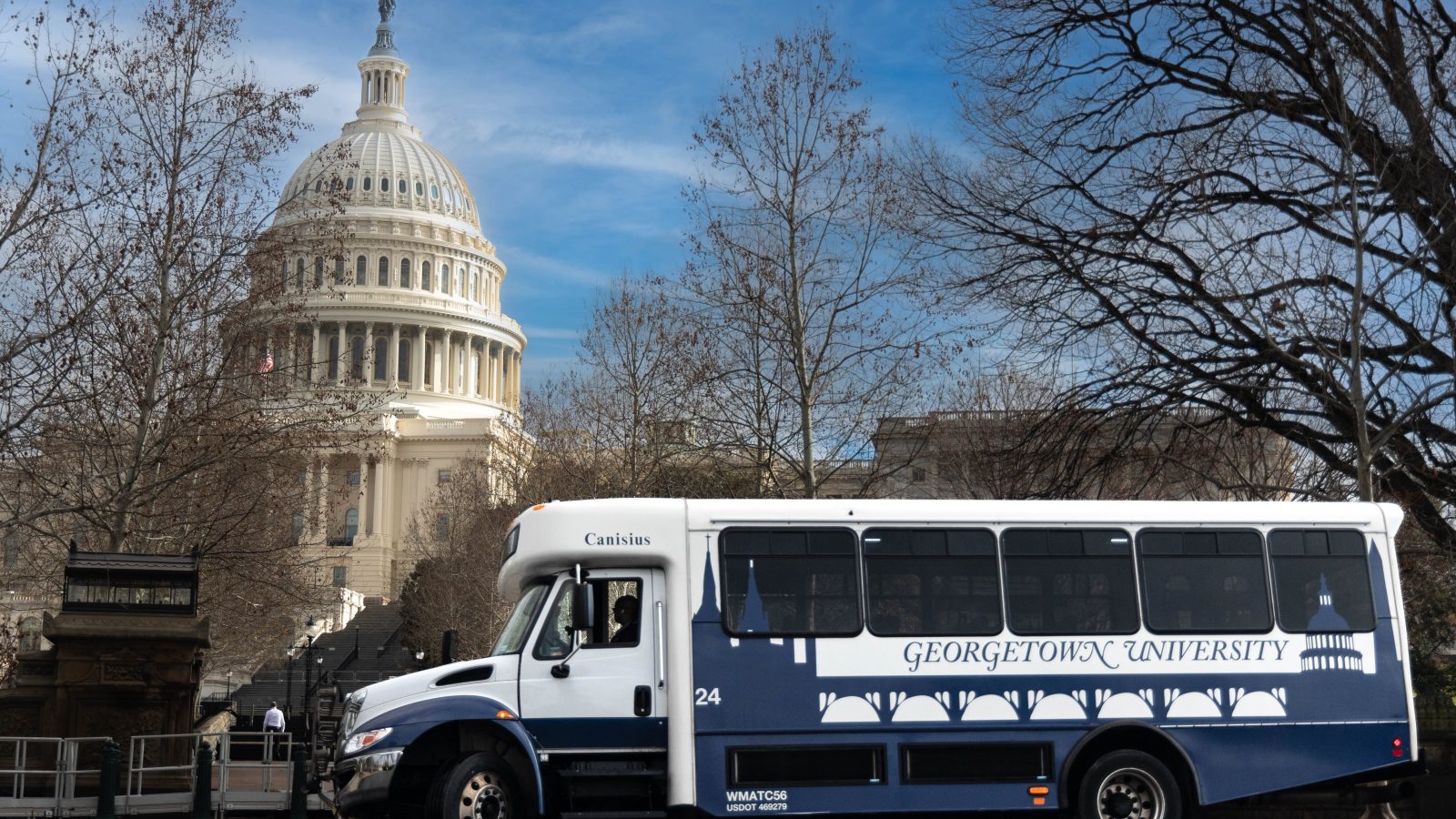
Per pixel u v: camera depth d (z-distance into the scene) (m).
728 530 16.22
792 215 34.84
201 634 24.39
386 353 154.75
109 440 34.78
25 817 21.88
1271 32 25.56
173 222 35.62
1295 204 24.91
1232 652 16.66
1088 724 16.27
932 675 16.12
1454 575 24.62
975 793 15.98
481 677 15.88
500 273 173.75
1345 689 16.78
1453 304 23.64
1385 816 18.61
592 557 16.08
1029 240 26.12
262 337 37.66
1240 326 23.95
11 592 42.62
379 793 15.41
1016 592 16.45
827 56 34.88
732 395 37.25
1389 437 21.67
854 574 16.27
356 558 138.75
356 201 160.88
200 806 22.20
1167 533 16.84
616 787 15.84
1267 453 29.69
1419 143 23.31
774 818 15.70
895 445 38.34
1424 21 24.80
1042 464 26.17
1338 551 17.09
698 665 15.86
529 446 58.31
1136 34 26.97
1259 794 16.48
